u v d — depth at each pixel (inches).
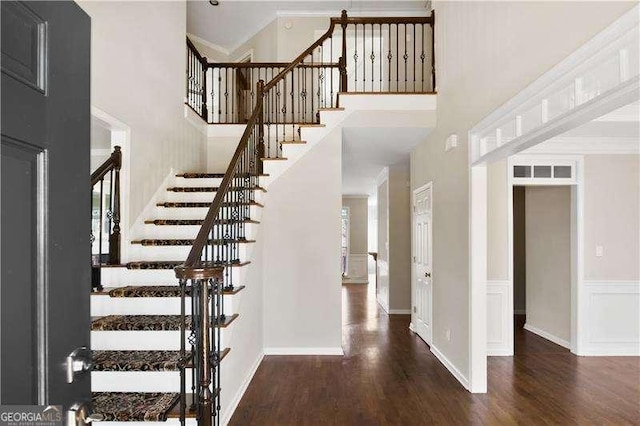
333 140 173.2
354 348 181.2
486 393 129.3
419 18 175.8
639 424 109.0
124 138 135.6
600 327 175.2
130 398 91.1
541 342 195.9
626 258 177.2
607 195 178.7
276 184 173.2
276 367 153.7
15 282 34.5
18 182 35.1
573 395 128.3
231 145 221.5
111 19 127.2
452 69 149.8
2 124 33.2
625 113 135.6
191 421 84.4
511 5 102.7
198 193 168.9
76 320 42.9
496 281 176.1
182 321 82.4
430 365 157.0
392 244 265.3
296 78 261.4
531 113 99.8
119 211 133.1
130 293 116.3
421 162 197.6
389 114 172.1
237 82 251.1
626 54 66.2
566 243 187.9
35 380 36.5
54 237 39.4
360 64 289.3
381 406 118.8
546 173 181.3
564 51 81.0
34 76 37.2
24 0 35.8
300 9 254.4
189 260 82.9
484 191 130.3
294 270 172.2
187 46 200.8
